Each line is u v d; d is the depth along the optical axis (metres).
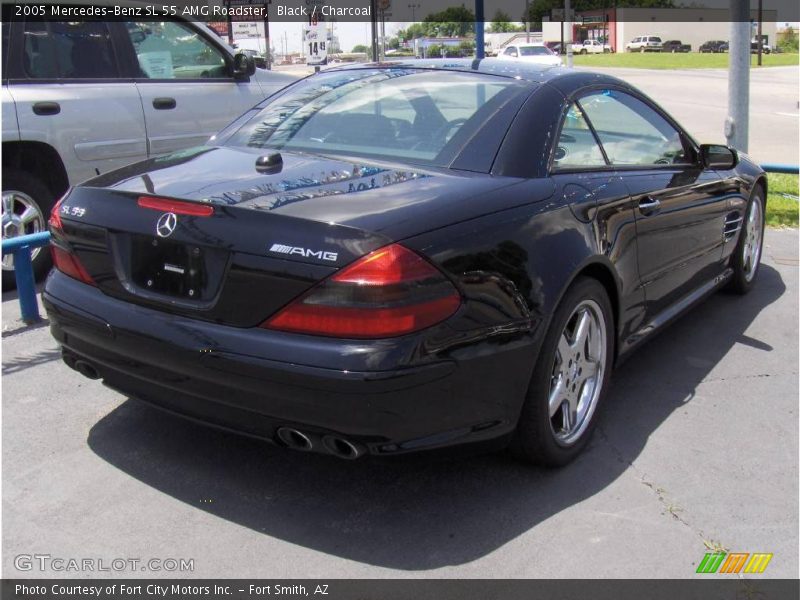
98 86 6.11
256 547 2.88
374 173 3.17
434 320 2.69
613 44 83.50
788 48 85.62
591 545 2.95
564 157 3.56
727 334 5.20
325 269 2.61
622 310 3.80
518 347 2.98
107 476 3.30
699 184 4.57
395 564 2.81
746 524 3.12
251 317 2.73
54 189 5.96
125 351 3.00
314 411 2.65
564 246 3.22
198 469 3.37
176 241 2.88
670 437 3.79
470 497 3.22
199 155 3.64
